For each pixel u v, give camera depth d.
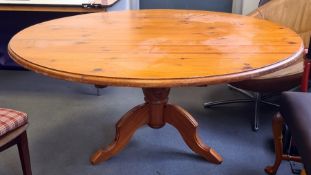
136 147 1.94
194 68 1.12
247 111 2.36
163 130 2.12
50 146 1.95
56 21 1.83
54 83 2.87
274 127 1.58
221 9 3.49
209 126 2.17
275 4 2.36
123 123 1.77
